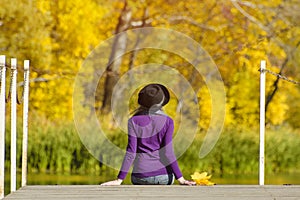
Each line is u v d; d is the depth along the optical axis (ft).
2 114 42.63
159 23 159.74
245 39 154.40
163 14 160.56
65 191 41.50
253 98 147.02
